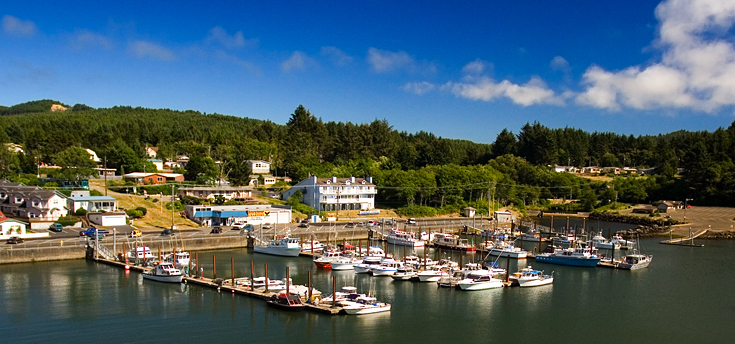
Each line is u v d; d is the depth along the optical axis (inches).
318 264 4116.6
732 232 6166.3
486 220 7273.6
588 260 4357.8
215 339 2561.5
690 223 6924.2
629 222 7514.8
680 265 4498.0
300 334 2647.6
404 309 3102.9
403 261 4114.2
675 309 3221.0
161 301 3120.1
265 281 3272.6
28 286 3395.7
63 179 6781.5
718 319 3043.8
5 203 5374.0
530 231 6028.5
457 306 3191.4
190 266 3900.1
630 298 3442.4
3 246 4055.1
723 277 4042.8
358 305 2984.7
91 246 4227.4
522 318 3009.4
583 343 2659.9
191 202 6343.5
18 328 2659.9
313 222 6294.3
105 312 2918.3
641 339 2728.8
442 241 5285.4
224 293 3287.4
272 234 5226.4
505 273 3887.8
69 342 2495.1
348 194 7258.9
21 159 7509.8
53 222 4894.2
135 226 5280.5
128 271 3821.4
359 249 4603.8
